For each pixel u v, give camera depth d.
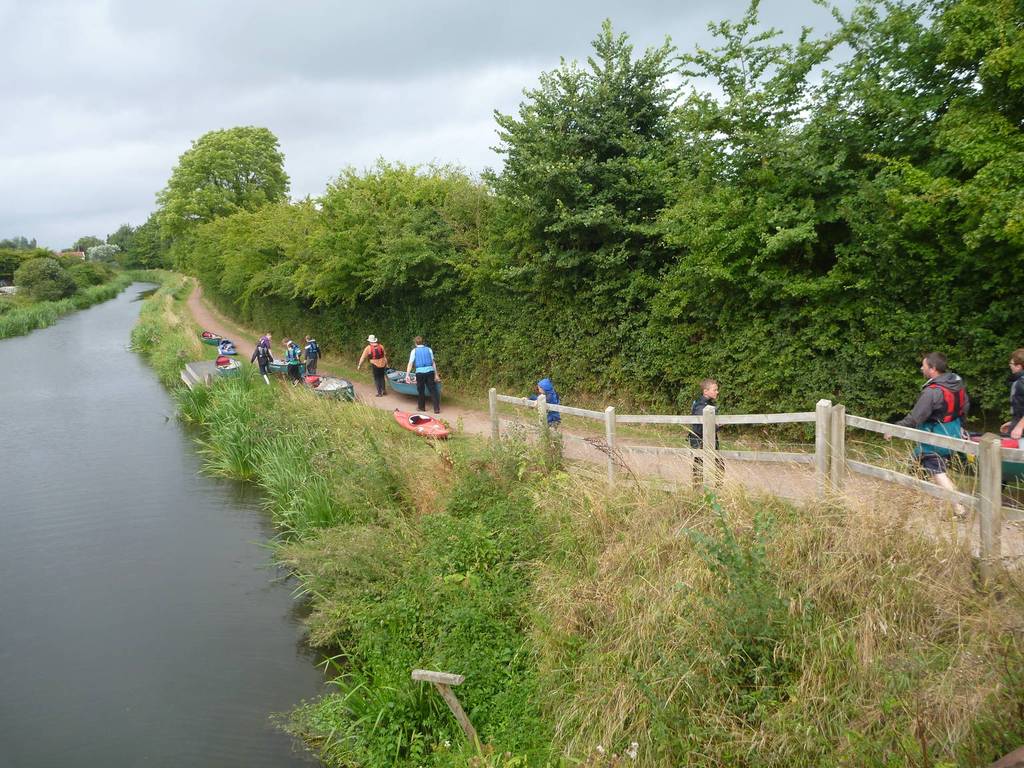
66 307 55.97
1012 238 7.11
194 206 52.50
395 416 14.03
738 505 6.32
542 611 6.45
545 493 8.21
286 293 26.58
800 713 4.48
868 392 9.47
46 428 18.16
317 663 7.21
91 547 10.36
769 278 9.98
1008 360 8.12
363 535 8.52
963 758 3.84
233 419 15.29
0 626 8.18
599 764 4.79
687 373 12.08
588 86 13.11
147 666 7.24
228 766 5.80
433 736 5.75
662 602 5.60
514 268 14.20
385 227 18.28
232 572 9.34
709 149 10.73
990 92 8.18
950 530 5.27
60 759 5.93
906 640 4.71
